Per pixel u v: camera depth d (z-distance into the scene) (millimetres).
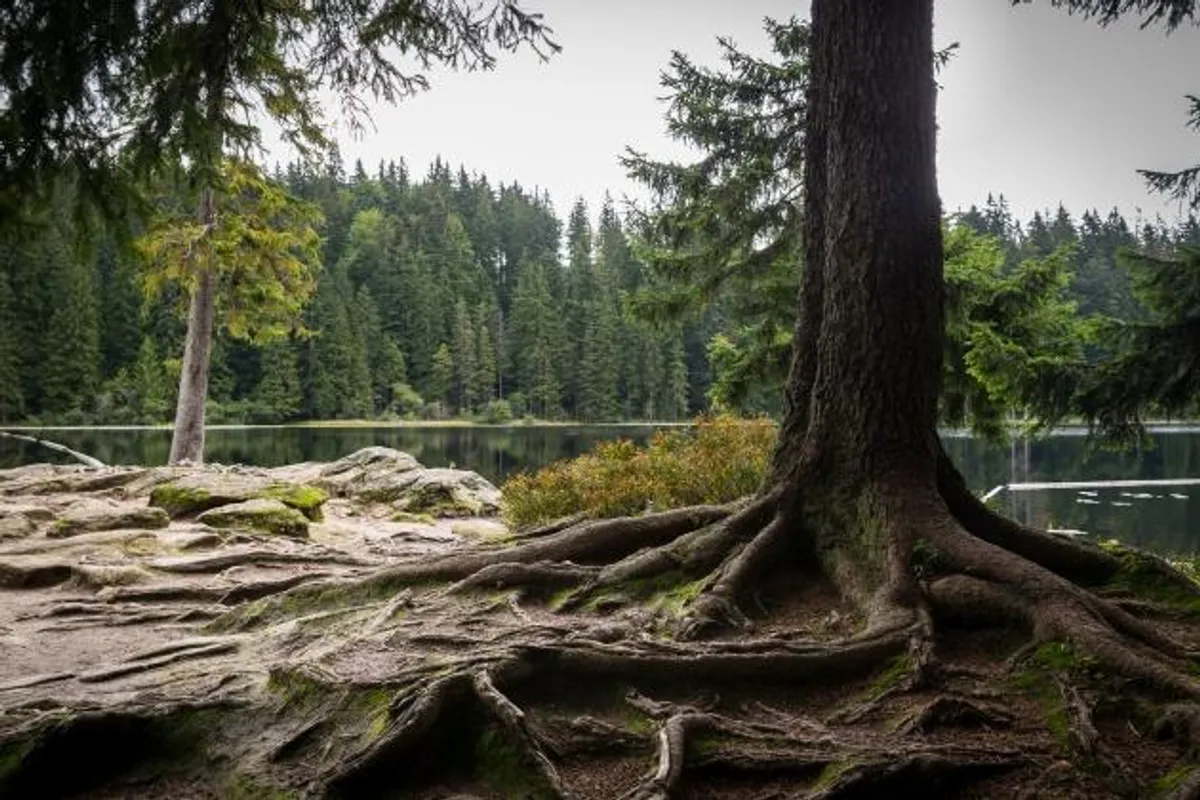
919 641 4352
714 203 14234
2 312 54312
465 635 4797
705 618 4766
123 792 3686
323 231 93688
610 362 74375
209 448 40312
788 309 14930
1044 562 5352
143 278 19125
